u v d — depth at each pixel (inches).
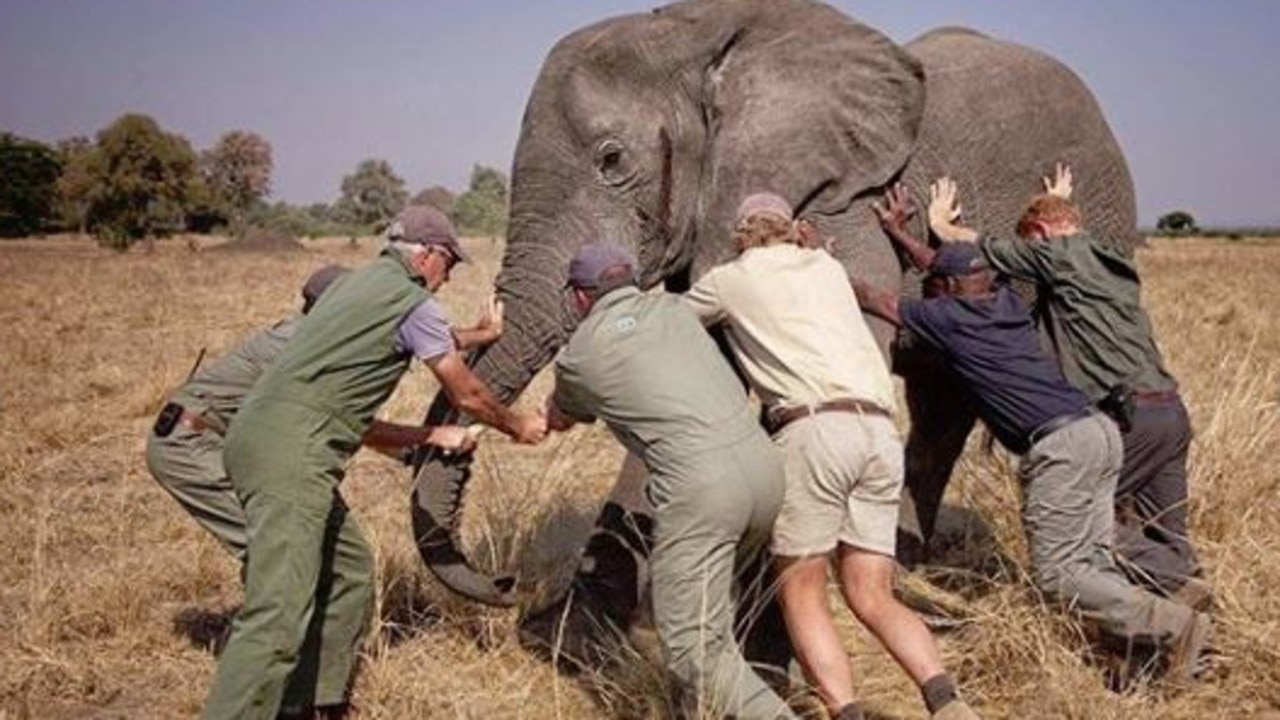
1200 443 284.2
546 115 236.8
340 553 200.1
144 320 834.8
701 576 177.3
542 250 234.4
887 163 237.6
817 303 190.9
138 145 2674.7
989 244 226.7
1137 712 195.8
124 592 245.0
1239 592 223.3
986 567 263.0
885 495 187.8
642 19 241.9
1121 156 274.8
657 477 180.2
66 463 377.4
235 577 266.5
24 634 231.3
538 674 219.0
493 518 274.1
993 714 202.4
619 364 181.5
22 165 3629.4
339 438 187.0
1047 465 206.2
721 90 239.1
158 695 215.3
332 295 188.4
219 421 217.8
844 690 182.4
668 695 200.8
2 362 597.0
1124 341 218.8
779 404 189.2
